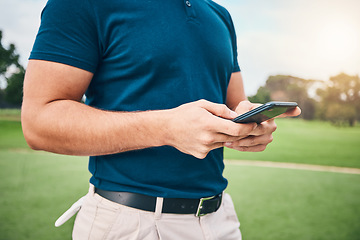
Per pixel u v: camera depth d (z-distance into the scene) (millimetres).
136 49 713
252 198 5156
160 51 721
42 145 646
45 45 659
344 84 35250
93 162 815
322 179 6953
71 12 673
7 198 4629
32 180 5832
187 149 588
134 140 620
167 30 736
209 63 829
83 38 689
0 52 31438
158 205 743
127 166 751
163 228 752
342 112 34344
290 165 9062
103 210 766
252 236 3486
